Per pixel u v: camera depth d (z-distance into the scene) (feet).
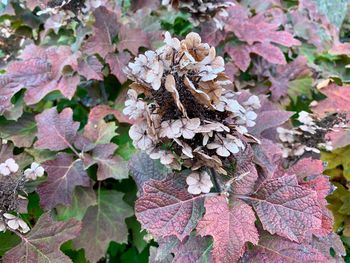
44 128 1.35
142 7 1.81
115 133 1.37
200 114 0.85
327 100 1.44
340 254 0.99
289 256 0.86
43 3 1.57
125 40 1.51
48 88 1.45
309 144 1.31
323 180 0.96
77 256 1.39
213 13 1.46
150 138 0.86
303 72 1.79
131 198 1.46
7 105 1.40
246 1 2.00
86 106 1.67
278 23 1.83
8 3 1.70
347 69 1.81
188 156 0.82
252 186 0.91
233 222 0.84
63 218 1.30
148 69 0.82
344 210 1.35
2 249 1.15
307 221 0.83
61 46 1.55
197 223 0.87
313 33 1.98
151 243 1.49
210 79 0.79
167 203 0.87
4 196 1.03
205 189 0.86
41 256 1.04
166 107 0.85
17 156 1.36
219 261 0.81
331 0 2.26
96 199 1.34
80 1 1.40
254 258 0.88
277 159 1.13
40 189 1.25
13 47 1.75
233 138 0.86
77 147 1.34
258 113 1.16
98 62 1.46
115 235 1.35
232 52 1.64
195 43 0.83
